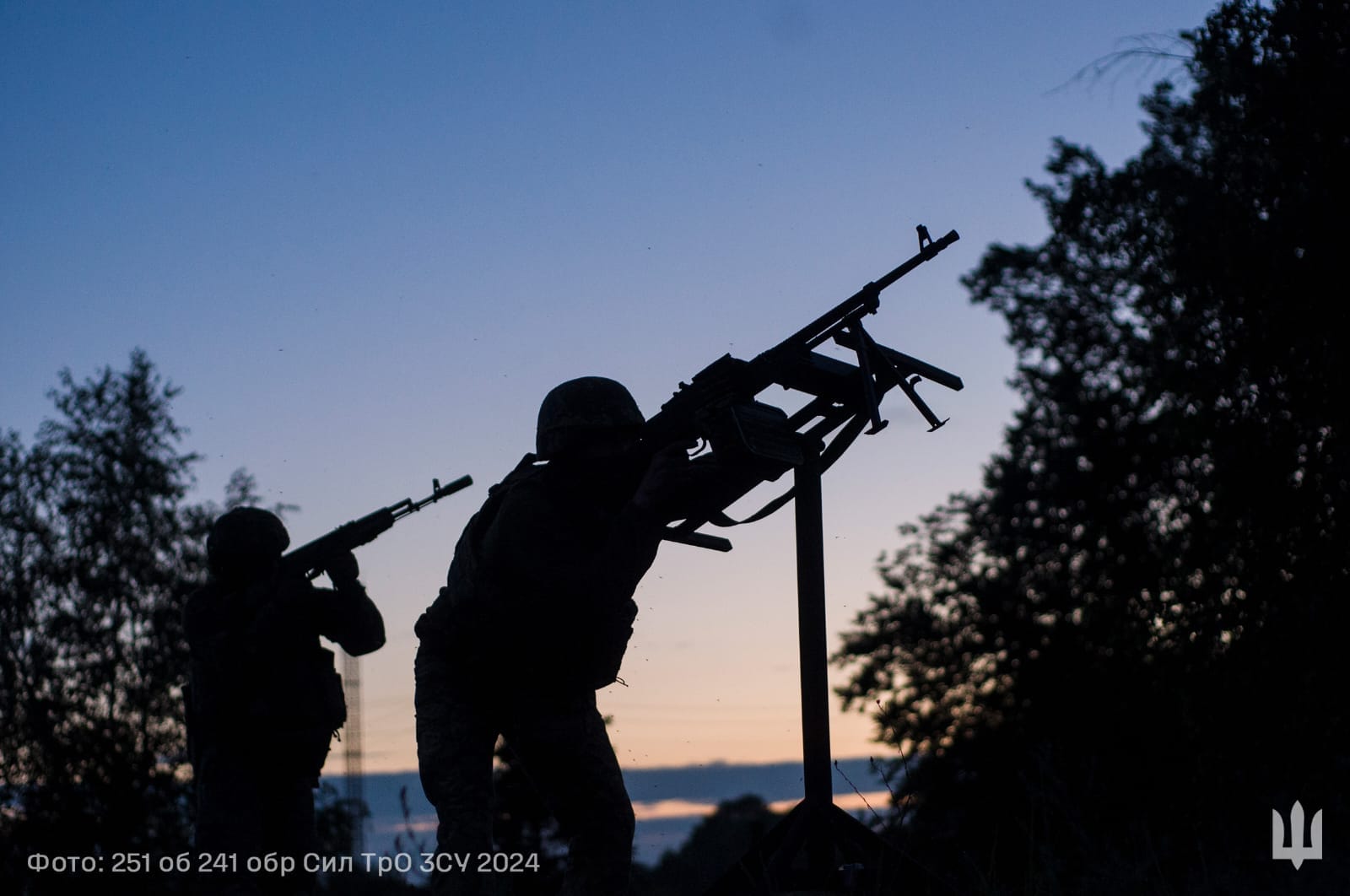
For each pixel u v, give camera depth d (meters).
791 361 4.46
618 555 4.19
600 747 4.58
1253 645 11.87
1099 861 5.35
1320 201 12.18
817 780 4.93
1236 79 12.41
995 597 24.19
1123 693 16.78
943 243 4.43
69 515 23.53
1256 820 7.19
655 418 4.31
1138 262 14.55
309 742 6.37
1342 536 12.13
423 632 4.65
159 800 21.41
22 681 21.95
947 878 5.05
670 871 5.96
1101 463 21.95
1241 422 12.82
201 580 24.17
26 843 19.89
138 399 24.69
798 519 5.05
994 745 22.45
